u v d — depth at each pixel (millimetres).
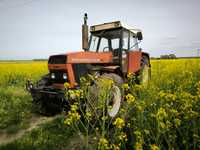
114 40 5254
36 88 4816
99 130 2996
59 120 4020
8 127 4078
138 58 5973
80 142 3049
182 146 2182
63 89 4105
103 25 5359
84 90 3451
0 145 3209
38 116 4672
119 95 3973
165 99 2672
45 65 16734
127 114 2887
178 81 4590
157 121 2121
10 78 10414
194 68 6793
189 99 2424
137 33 5520
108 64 5066
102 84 3324
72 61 4215
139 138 2086
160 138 2244
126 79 4973
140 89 3262
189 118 2215
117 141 2318
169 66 7488
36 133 3555
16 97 6199
